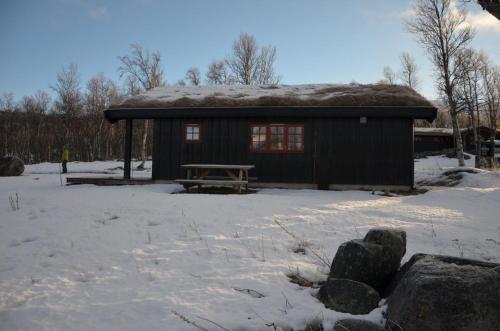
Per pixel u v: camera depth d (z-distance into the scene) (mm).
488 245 6238
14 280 4727
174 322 3611
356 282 4066
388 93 13727
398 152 13031
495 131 39812
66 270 5082
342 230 6992
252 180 13812
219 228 7031
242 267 5133
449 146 40750
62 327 3541
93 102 52156
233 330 3510
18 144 54062
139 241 6301
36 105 57750
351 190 13109
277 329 3557
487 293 3197
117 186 13898
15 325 3582
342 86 16234
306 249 5961
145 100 14820
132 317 3721
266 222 7465
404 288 3518
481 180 14547
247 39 40875
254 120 13945
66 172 23109
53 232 6852
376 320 3596
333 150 13383
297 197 10828
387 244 4496
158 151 14492
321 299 4180
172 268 5109
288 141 13719
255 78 41531
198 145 14242
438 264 3650
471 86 36031
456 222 7762
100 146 51625
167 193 12102
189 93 15984
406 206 9398
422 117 12883
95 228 7109
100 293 4316
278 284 4594
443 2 24594
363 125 13250
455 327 3107
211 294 4273
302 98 13750
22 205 9484
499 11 9664
